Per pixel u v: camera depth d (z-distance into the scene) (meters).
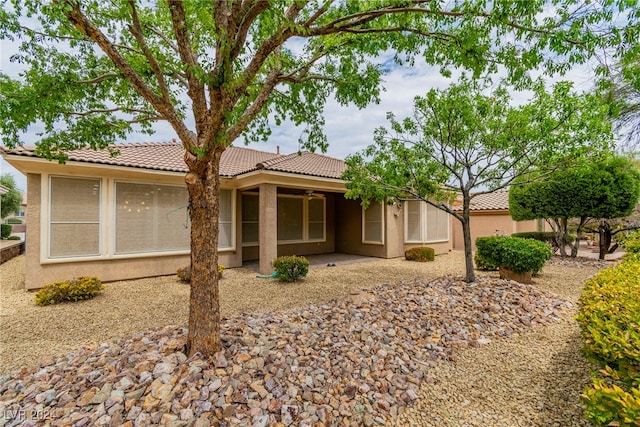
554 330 5.14
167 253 9.98
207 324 3.55
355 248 15.56
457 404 3.33
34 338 4.99
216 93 3.19
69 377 3.31
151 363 3.34
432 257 13.34
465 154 7.21
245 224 13.56
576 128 5.72
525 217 12.68
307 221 15.47
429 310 5.67
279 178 10.31
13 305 6.76
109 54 3.20
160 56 4.65
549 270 9.99
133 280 9.30
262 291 7.99
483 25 3.42
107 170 8.70
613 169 10.38
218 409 2.85
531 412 3.14
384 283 8.44
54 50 4.28
